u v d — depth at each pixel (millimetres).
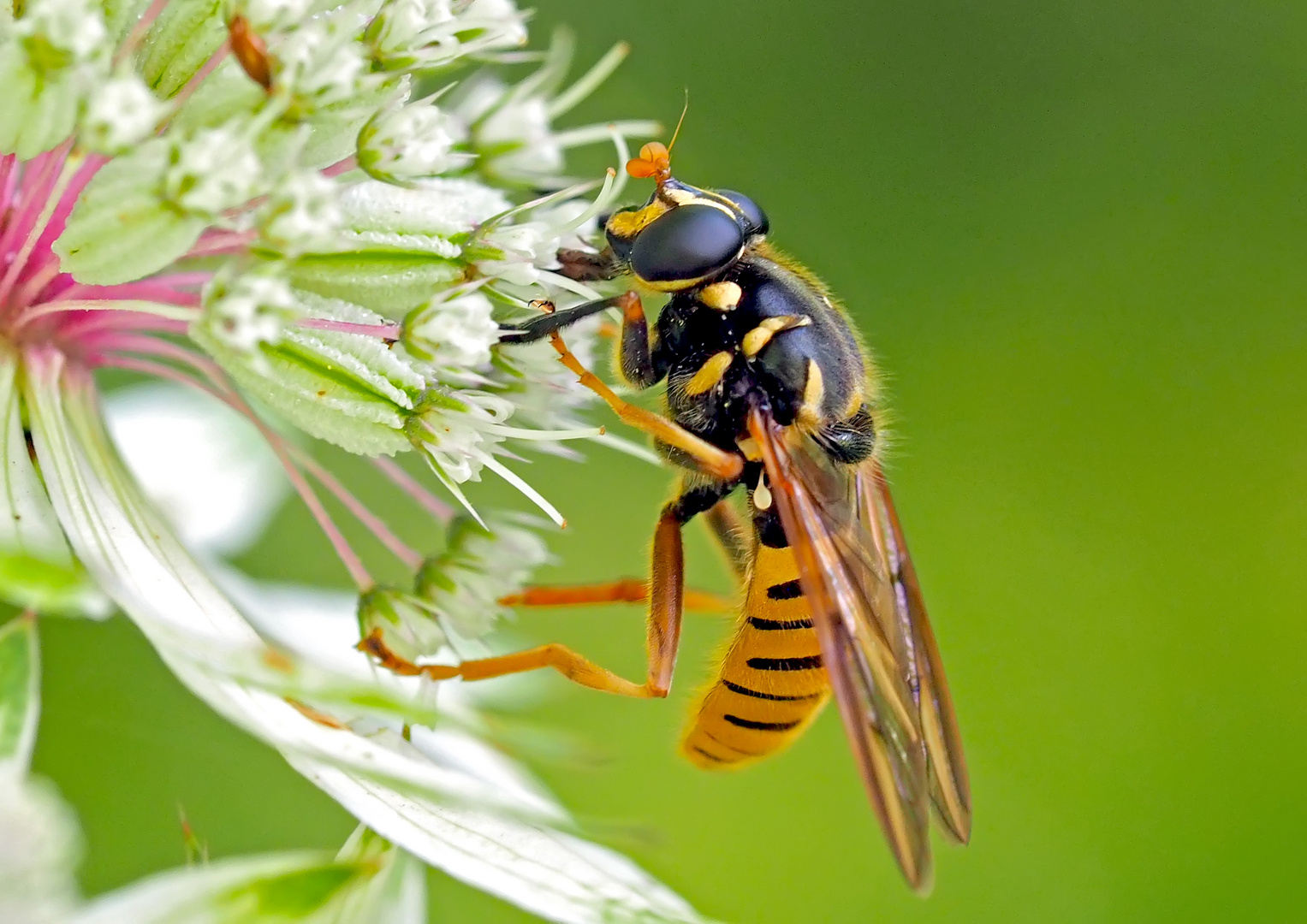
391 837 110
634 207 120
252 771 122
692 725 122
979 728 146
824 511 119
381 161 114
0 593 103
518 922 128
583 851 113
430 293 114
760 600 121
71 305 112
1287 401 149
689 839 139
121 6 112
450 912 128
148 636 107
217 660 106
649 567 120
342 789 110
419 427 114
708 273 119
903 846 113
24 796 105
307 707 110
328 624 118
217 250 113
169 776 121
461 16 115
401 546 117
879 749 114
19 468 112
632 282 119
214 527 122
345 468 134
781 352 120
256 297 111
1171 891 144
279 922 106
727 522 123
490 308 114
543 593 118
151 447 122
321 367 113
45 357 113
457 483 115
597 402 120
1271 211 151
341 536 116
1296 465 148
